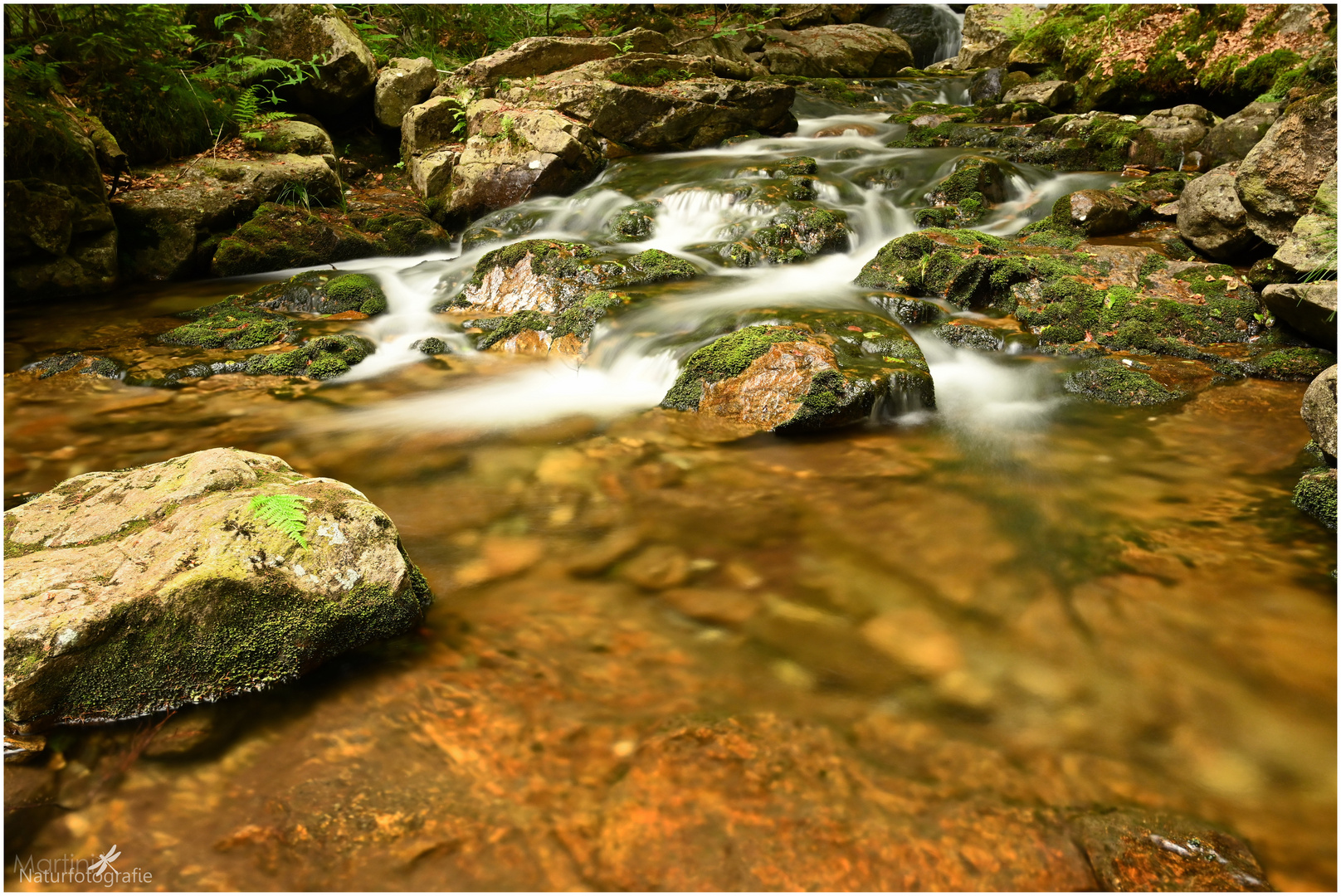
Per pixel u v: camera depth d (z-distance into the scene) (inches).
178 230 290.2
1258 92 372.8
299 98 392.2
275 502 97.7
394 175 406.3
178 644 87.4
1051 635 106.4
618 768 81.7
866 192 331.9
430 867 70.9
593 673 96.7
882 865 71.8
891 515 138.1
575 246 267.0
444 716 88.6
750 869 71.2
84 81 304.8
